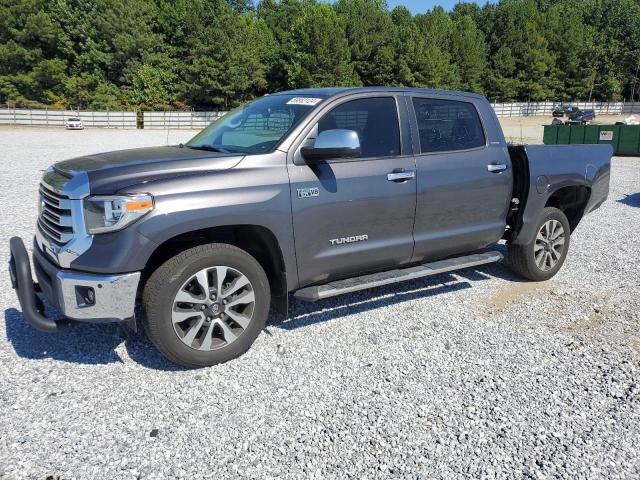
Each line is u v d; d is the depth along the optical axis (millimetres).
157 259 3781
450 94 5008
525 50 86312
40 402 3352
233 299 3812
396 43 74125
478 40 88500
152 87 62875
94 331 4367
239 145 4246
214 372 3764
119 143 29609
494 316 4848
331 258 4242
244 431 3121
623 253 7059
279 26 85812
